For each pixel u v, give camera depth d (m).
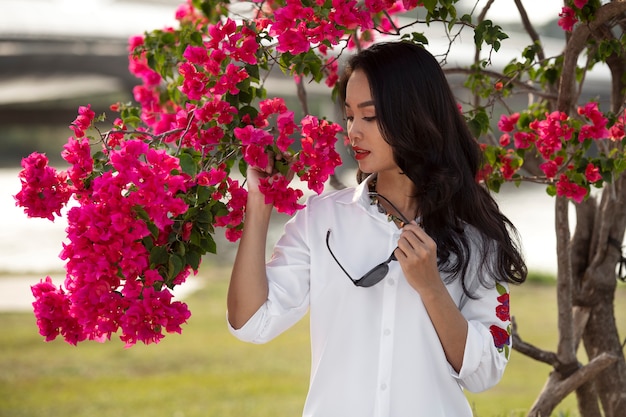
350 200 2.24
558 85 3.46
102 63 11.57
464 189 2.22
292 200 2.13
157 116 3.63
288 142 2.16
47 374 7.96
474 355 2.06
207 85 2.43
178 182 2.10
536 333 9.63
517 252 2.24
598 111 2.97
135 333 2.03
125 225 2.00
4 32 11.05
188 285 12.27
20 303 10.51
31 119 14.91
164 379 7.91
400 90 2.10
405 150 2.12
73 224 2.03
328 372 2.14
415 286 2.03
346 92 2.17
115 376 7.98
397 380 2.11
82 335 2.13
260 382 7.85
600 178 3.03
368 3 2.57
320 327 2.17
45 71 11.57
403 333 2.11
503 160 3.10
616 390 3.40
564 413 4.52
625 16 3.04
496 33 2.67
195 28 3.20
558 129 2.99
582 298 3.45
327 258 2.18
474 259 2.20
